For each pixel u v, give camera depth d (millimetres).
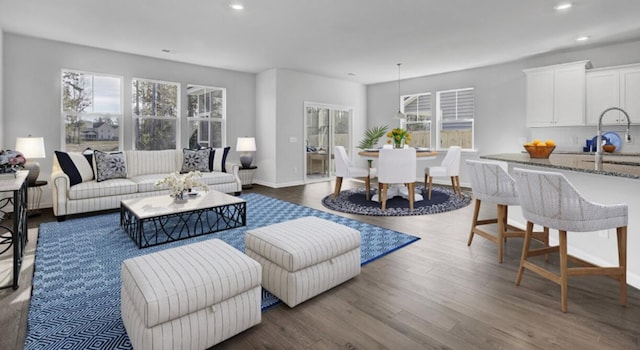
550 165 2795
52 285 2400
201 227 3795
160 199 3883
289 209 4875
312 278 2146
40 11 3816
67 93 5156
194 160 5707
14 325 1908
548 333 1809
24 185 3068
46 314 2010
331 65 6477
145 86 5867
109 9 3758
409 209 4766
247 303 1798
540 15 3920
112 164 4871
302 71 7047
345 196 5844
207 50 5398
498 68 6375
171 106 6191
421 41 4914
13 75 4648
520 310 2045
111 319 1960
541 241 3109
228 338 1760
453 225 3994
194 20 4082
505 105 6316
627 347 1686
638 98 4766
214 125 6750
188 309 1566
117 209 4840
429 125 7543
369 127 8633
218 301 1678
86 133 5336
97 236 3523
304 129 7301
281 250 2100
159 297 1493
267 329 1867
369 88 8594
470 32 4527
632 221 2385
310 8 3727
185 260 1806
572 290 2297
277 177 6926
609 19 4055
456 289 2330
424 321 1937
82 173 4590
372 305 2123
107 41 4926
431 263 2805
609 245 2590
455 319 1954
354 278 2520
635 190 2369
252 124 7285
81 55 5145
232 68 6723
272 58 5922
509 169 3996
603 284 2383
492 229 3795
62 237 3490
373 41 4918
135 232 3623
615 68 4906
